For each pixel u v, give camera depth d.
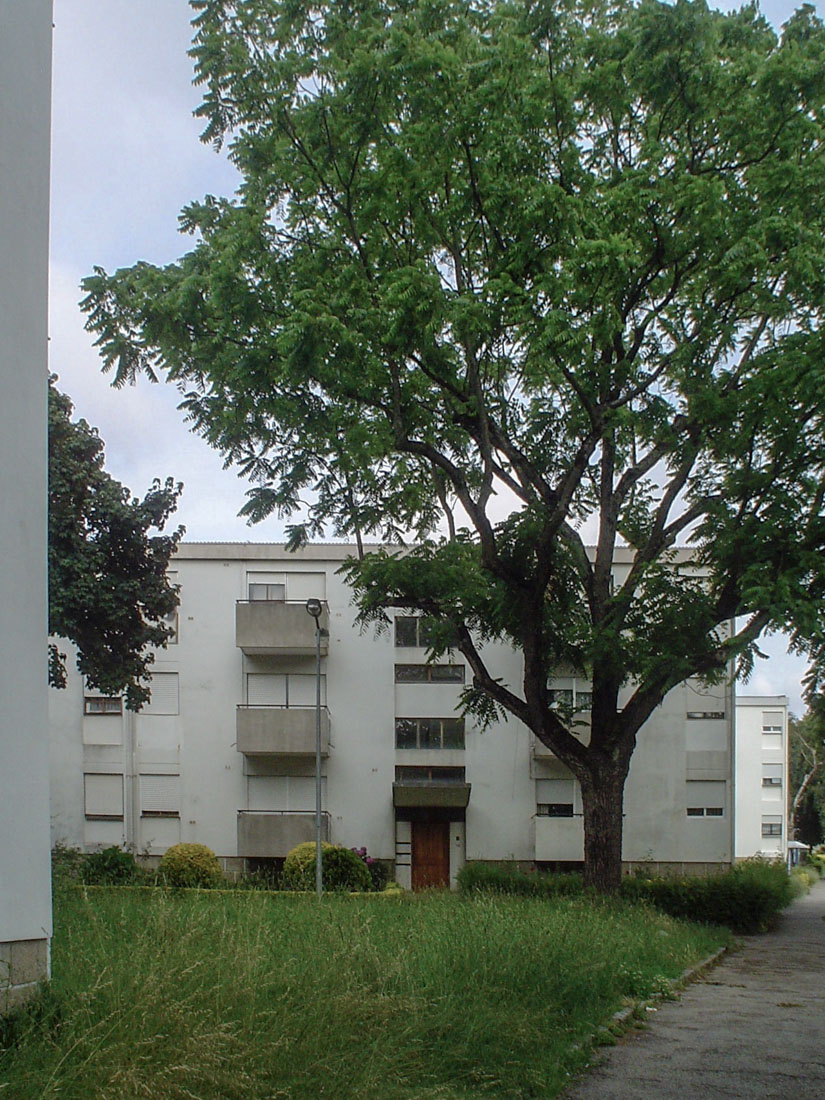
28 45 6.92
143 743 40.16
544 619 21.97
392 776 40.19
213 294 17.20
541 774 40.06
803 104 18.05
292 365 16.11
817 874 74.38
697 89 18.06
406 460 20.83
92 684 29.34
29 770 6.51
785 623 17.50
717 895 24.39
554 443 21.62
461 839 40.09
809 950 19.98
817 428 18.67
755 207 18.06
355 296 16.75
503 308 16.25
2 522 6.43
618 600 19.94
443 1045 6.86
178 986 6.33
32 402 6.77
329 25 17.59
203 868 31.38
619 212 16.78
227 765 40.16
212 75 17.64
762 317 19.77
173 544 29.50
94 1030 5.43
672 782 40.31
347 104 16.78
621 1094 6.89
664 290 19.05
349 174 17.61
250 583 40.84
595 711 21.61
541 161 17.16
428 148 16.80
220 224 19.20
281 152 17.62
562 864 39.62
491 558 20.12
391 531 21.56
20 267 6.73
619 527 22.58
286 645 39.72
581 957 9.88
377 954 7.95
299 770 40.16
